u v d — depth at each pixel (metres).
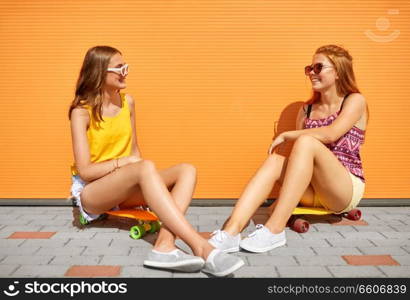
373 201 4.89
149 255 3.07
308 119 4.27
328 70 4.02
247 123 4.88
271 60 4.83
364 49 4.82
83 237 3.80
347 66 4.04
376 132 4.88
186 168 3.50
